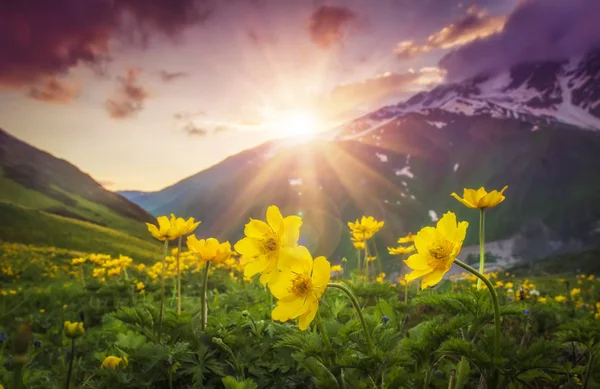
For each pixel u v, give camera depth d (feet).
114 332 15.55
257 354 10.76
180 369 10.89
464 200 11.02
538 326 14.70
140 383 10.45
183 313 12.14
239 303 19.70
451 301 9.73
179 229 13.64
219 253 12.02
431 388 10.19
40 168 609.83
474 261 466.29
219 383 10.77
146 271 45.78
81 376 13.65
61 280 55.62
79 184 619.26
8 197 464.65
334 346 8.95
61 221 321.93
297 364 10.34
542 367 8.00
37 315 26.35
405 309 16.19
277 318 8.16
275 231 9.34
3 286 53.06
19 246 151.43
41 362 16.24
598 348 9.94
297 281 8.21
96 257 37.81
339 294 16.57
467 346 8.01
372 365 8.20
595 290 37.50
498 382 8.35
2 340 18.06
